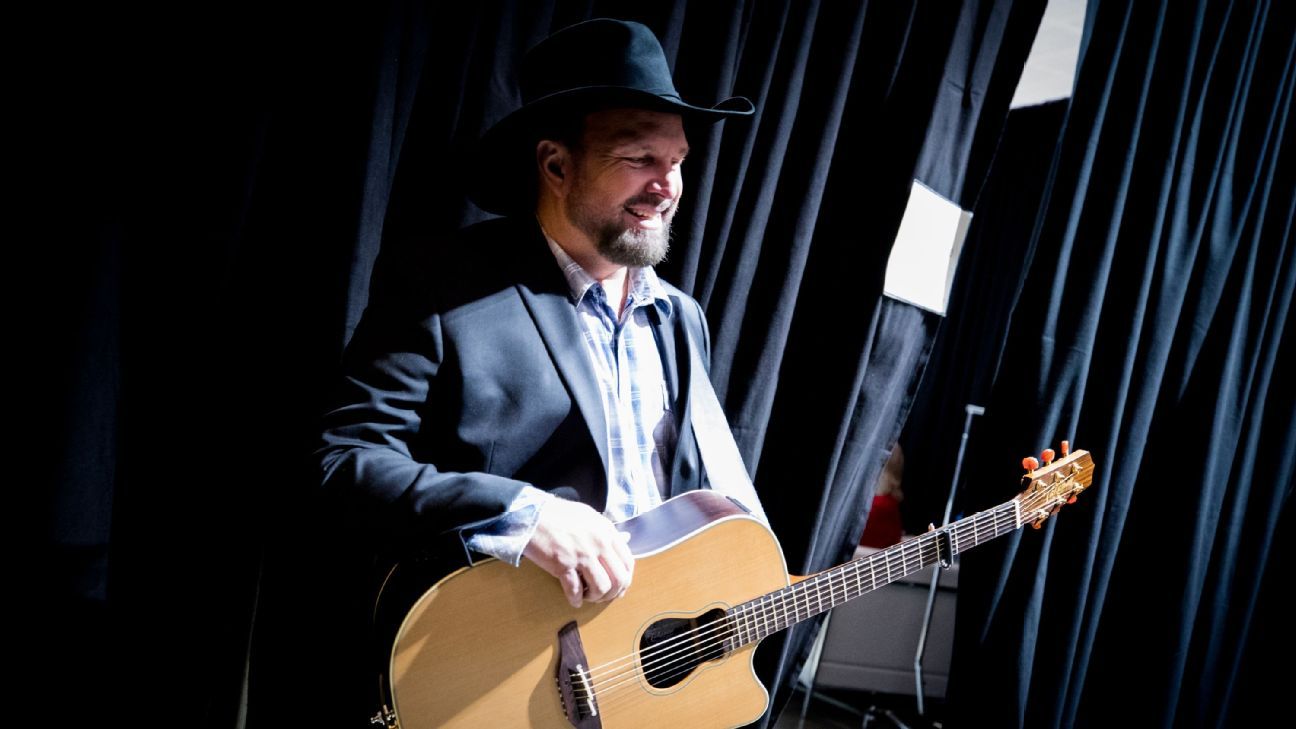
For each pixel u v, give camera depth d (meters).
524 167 1.25
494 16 1.39
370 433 1.03
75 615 1.16
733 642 1.22
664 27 1.48
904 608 2.67
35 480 1.12
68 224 1.12
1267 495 2.44
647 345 1.30
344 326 1.27
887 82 1.77
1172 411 2.27
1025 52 1.85
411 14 1.30
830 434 1.80
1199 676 2.40
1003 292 3.75
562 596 1.08
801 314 1.85
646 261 1.17
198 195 1.20
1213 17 2.08
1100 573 2.16
